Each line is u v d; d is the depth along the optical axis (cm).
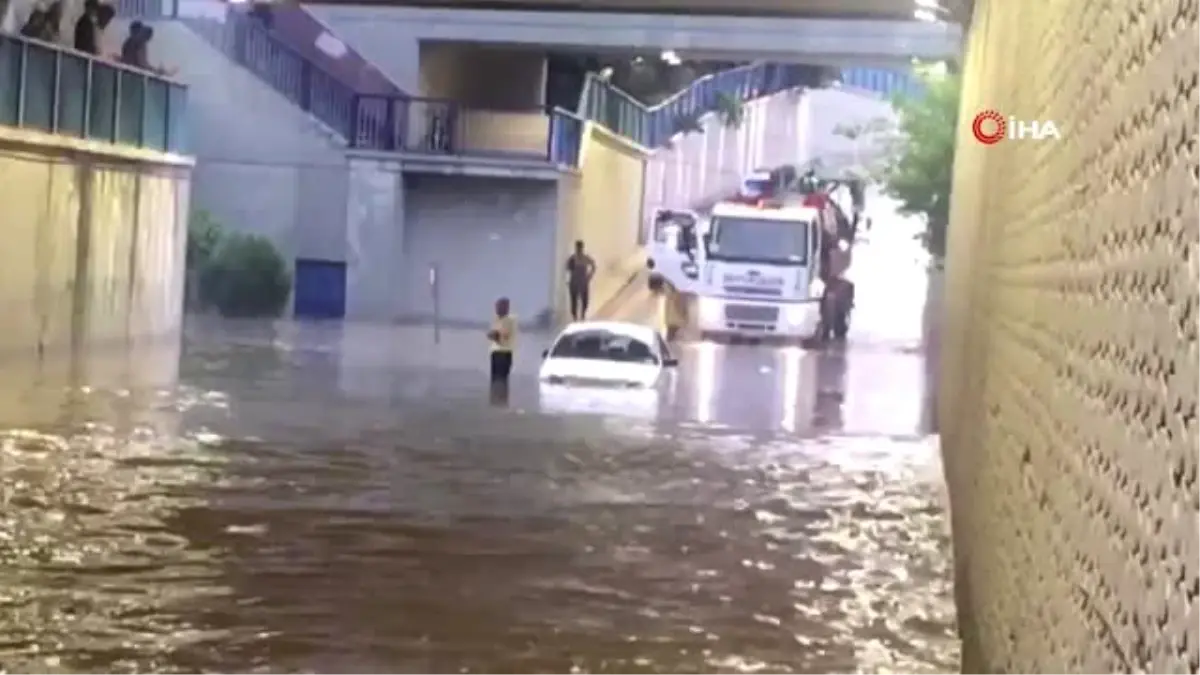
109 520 1902
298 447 2605
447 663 1358
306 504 2078
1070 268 768
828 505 2272
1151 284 512
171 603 1513
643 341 3956
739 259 5706
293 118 5797
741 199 6128
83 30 4156
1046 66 1012
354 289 5800
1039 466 838
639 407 3472
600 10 4847
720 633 1507
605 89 6750
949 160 5306
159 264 4638
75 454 2400
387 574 1686
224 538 1828
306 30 5881
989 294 1516
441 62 6109
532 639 1450
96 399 3130
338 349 4634
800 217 5688
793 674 1377
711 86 7431
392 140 5819
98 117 4141
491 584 1664
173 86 4675
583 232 6325
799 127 7631
